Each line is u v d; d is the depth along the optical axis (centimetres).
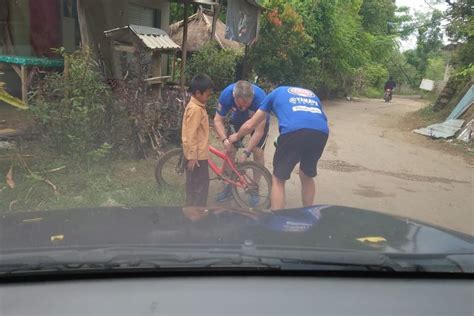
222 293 160
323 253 182
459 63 1745
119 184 577
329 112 1852
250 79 1570
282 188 458
